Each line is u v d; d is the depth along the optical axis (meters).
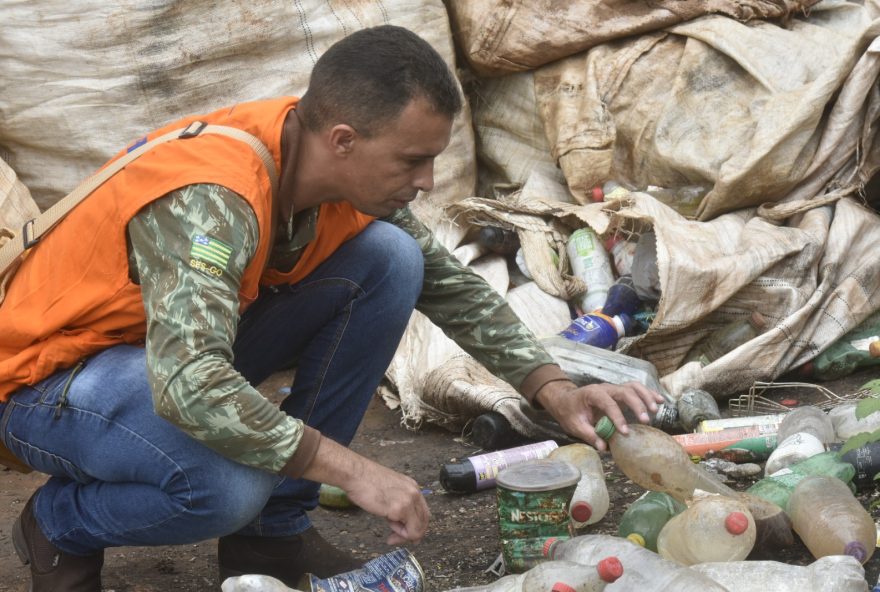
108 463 2.15
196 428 1.93
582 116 4.59
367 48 2.02
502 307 2.62
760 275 3.92
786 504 2.57
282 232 2.26
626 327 4.01
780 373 3.82
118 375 2.13
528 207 4.46
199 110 4.25
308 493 2.52
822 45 4.44
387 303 2.49
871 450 2.77
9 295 2.22
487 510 3.05
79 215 2.13
